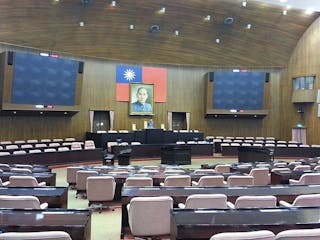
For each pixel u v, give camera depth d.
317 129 18.52
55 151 13.22
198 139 17.78
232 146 17.39
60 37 15.34
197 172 7.64
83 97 17.05
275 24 18.11
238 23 17.58
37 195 4.48
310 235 2.54
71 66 15.58
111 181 6.30
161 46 18.03
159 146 16.34
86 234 3.05
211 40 18.34
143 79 18.55
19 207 3.78
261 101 19.55
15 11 13.40
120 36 16.78
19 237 2.47
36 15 14.01
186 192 4.62
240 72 19.27
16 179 5.83
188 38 18.00
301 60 19.25
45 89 14.83
